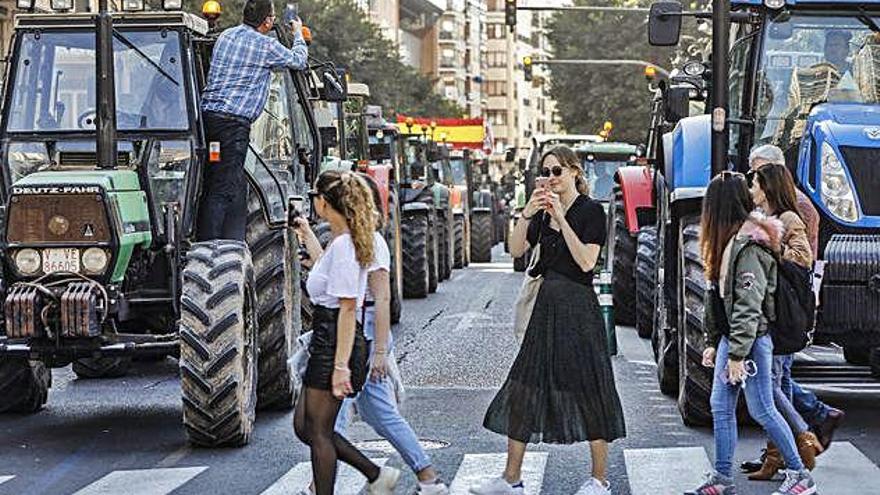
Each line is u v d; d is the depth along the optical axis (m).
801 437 10.23
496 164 134.50
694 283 12.90
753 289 9.64
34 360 12.70
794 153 13.70
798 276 9.93
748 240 9.69
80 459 11.89
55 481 11.02
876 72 13.77
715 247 9.79
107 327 12.24
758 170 10.37
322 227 16.44
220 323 11.91
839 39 13.83
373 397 9.37
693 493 9.88
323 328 9.04
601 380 9.75
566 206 9.85
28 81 13.30
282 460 11.70
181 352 11.96
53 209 11.95
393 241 22.81
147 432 13.15
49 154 13.12
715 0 13.38
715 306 9.85
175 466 11.50
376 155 24.84
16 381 13.96
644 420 13.47
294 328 14.36
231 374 11.92
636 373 16.89
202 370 11.88
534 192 9.84
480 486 9.83
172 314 12.84
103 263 11.94
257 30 13.38
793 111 13.79
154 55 13.09
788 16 13.81
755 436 12.55
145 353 12.05
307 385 9.09
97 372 16.91
